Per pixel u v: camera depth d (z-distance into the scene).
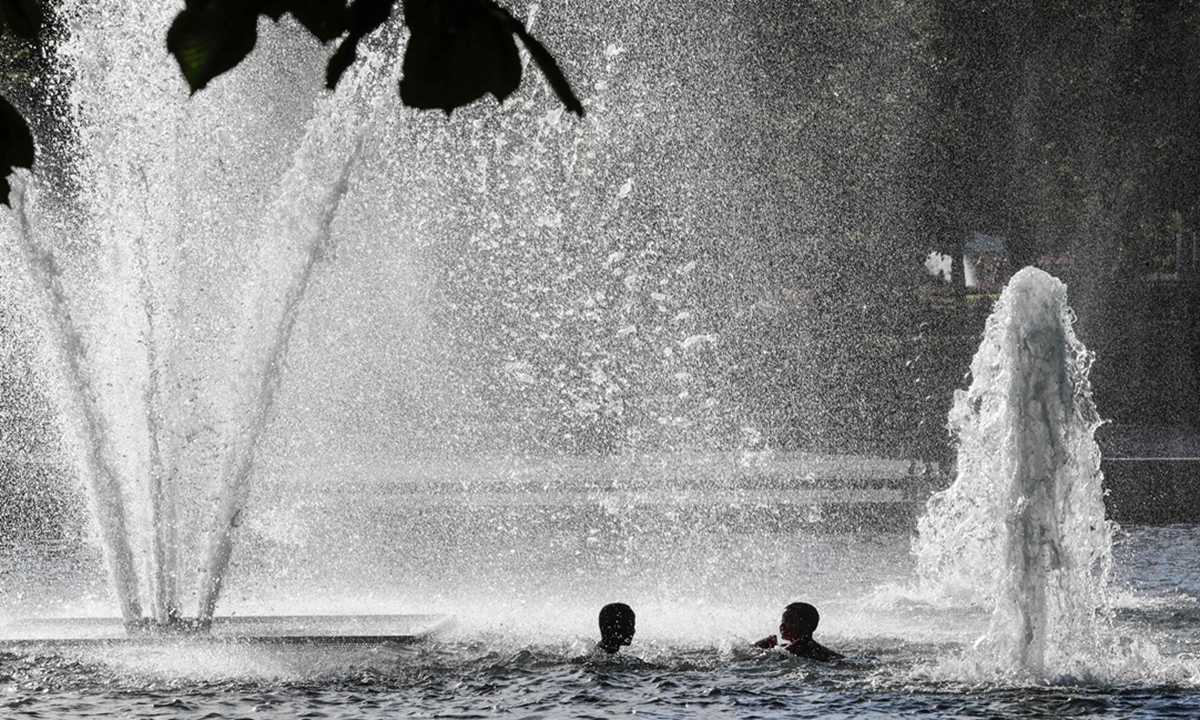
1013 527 24.39
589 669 24.02
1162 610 31.52
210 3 7.48
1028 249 90.06
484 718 20.62
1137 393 92.00
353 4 7.69
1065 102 84.75
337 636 25.09
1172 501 53.97
